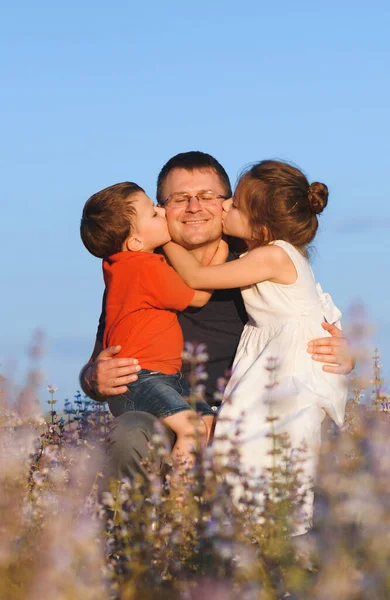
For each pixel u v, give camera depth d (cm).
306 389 645
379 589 353
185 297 687
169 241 719
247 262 684
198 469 507
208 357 732
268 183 698
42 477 617
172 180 711
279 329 684
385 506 388
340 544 385
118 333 691
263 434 615
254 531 461
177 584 432
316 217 734
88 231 717
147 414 641
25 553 434
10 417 646
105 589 410
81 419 816
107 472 625
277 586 420
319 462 461
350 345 643
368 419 642
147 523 486
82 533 418
